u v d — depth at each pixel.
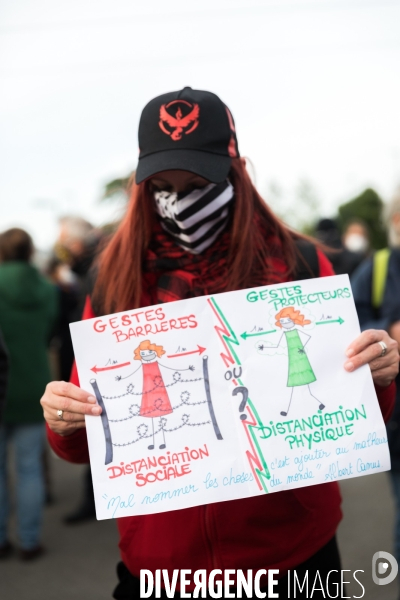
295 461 1.46
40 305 3.85
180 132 1.51
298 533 1.53
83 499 4.39
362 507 4.19
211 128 1.52
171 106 1.53
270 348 1.52
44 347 3.93
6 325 3.72
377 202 30.38
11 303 3.73
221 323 1.53
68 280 4.91
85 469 4.31
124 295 1.62
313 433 1.47
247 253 1.58
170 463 1.47
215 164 1.49
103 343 1.52
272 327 1.53
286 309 1.53
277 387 1.50
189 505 1.44
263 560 1.50
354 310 1.54
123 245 1.64
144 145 1.55
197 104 1.53
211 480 1.45
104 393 1.50
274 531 1.51
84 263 4.19
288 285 1.54
